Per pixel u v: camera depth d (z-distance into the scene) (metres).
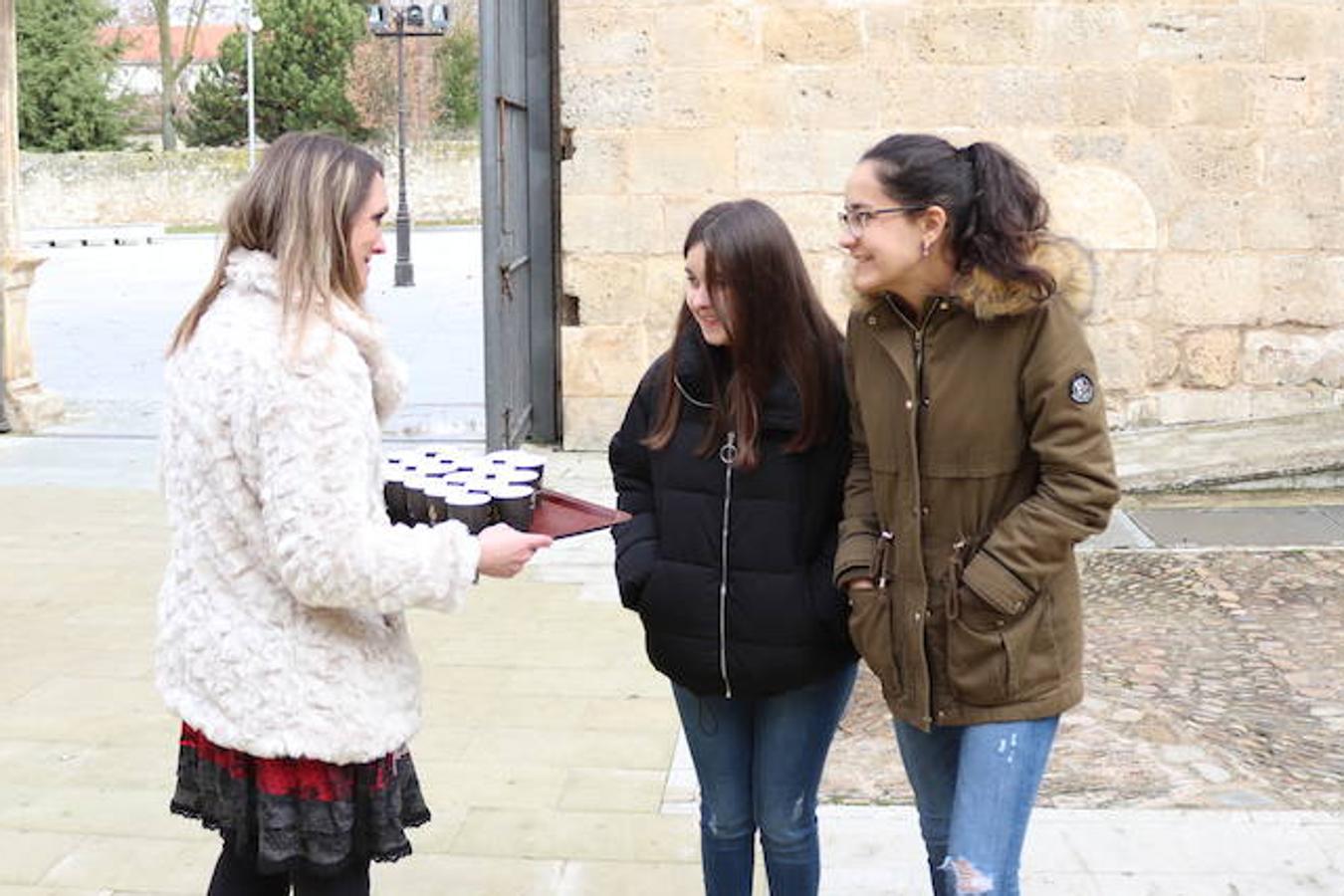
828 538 2.99
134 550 7.37
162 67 49.06
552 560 7.11
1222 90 9.12
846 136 9.21
